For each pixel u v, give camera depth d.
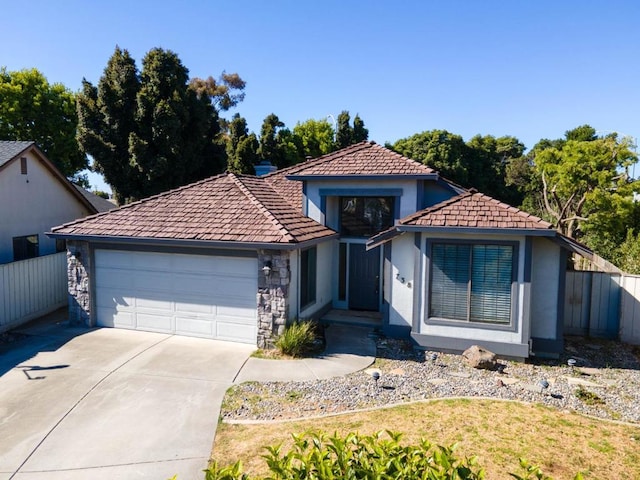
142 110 26.48
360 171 14.79
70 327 13.88
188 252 12.80
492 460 6.43
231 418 8.14
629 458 6.63
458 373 10.54
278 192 17.50
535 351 11.95
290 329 11.75
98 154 26.31
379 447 3.81
